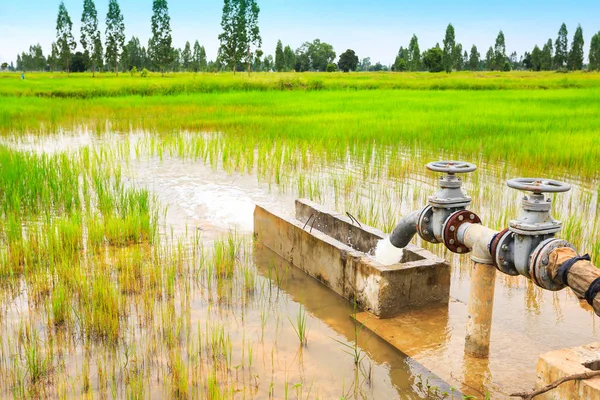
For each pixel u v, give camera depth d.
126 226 7.83
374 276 5.40
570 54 123.38
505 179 11.26
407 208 9.30
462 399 4.04
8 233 7.41
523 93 39.12
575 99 31.80
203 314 5.47
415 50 129.12
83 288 5.72
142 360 4.56
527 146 13.53
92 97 34.66
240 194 10.38
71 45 92.12
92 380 4.26
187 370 4.41
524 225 3.88
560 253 3.70
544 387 3.47
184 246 7.48
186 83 42.12
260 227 7.72
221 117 22.22
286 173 12.01
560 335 5.04
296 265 6.86
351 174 11.81
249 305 5.71
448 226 4.67
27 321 5.25
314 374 4.41
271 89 44.12
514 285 6.25
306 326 5.25
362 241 6.74
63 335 4.97
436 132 16.44
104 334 4.96
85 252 7.13
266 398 4.05
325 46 150.75
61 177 10.90
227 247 7.41
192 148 14.34
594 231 7.96
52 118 22.61
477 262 4.46
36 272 6.38
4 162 11.51
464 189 10.48
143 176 11.85
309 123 19.31
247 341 4.93
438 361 4.59
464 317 5.42
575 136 15.03
